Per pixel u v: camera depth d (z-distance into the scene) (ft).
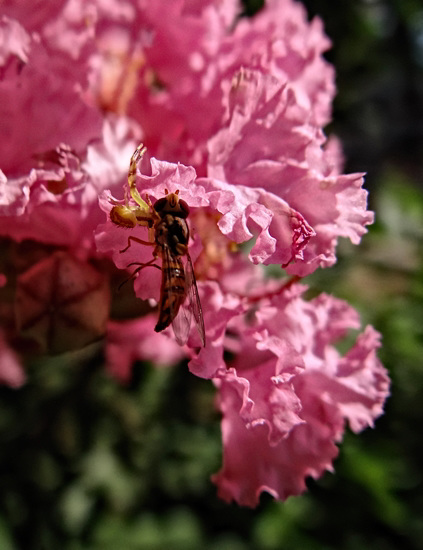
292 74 0.21
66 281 0.19
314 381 0.20
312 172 0.18
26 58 0.18
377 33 0.49
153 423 0.46
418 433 0.44
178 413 0.46
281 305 0.19
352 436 0.43
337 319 0.21
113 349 0.29
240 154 0.18
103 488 0.45
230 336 0.20
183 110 0.20
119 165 0.19
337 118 0.48
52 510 0.43
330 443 0.20
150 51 0.21
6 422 0.43
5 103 0.17
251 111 0.18
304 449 0.19
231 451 0.19
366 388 0.20
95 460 0.45
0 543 0.40
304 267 0.17
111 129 0.19
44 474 0.43
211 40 0.21
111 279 0.20
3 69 0.18
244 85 0.18
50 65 0.18
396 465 0.44
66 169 0.18
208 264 0.20
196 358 0.17
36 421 0.44
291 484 0.19
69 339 0.19
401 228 0.48
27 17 0.19
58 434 0.44
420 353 0.44
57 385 0.44
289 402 0.17
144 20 0.21
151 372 0.44
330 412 0.20
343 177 0.18
